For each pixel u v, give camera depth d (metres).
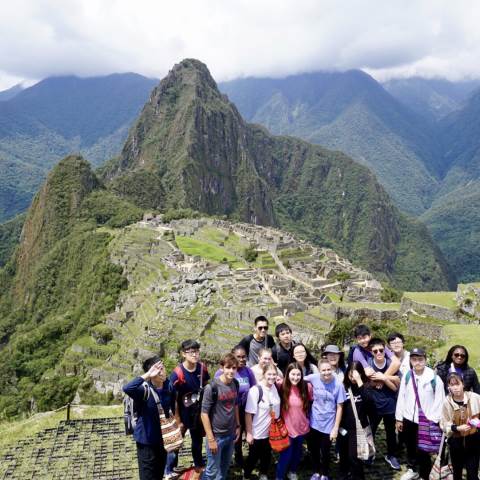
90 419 20.81
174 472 15.34
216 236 121.56
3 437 21.08
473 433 13.40
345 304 35.94
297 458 14.66
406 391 14.41
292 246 110.44
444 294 34.78
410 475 14.71
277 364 15.66
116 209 169.50
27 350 88.88
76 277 130.62
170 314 56.88
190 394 14.28
